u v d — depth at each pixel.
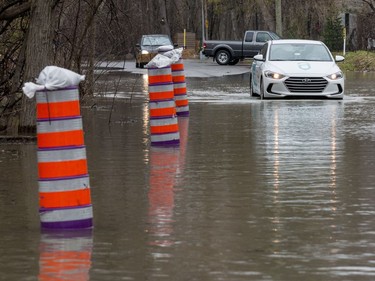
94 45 31.20
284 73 34.25
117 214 12.64
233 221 12.12
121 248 10.63
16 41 25.33
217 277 9.34
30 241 11.05
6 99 26.33
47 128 11.70
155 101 20.64
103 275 9.46
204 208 13.03
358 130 23.59
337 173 16.25
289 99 34.69
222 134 22.73
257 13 103.44
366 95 37.50
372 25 89.12
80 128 11.80
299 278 9.29
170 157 18.55
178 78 27.89
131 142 21.27
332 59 35.62
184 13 112.25
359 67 65.88
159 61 20.67
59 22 27.38
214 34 117.06
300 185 14.98
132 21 31.02
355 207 13.07
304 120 26.33
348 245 10.72
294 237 11.15
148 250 10.52
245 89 42.34
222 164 17.42
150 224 11.96
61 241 11.04
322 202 13.46
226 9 103.94
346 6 99.88
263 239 11.05
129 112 29.50
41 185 11.79
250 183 15.18
